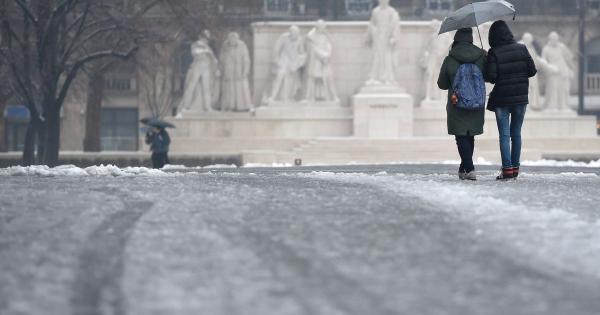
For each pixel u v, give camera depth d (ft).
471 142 132.05
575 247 61.77
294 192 103.86
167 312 41.81
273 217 78.59
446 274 52.16
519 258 57.57
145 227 71.31
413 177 140.67
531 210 83.61
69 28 366.43
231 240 64.64
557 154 368.89
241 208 85.76
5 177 143.02
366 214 80.79
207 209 84.94
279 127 386.93
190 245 62.03
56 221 75.87
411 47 398.42
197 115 390.01
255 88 396.98
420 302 44.34
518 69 132.36
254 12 464.24
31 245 62.08
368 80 391.65
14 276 50.75
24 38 362.33
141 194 101.60
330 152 365.40
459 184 120.47
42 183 123.95
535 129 401.29
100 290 46.75
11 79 389.80
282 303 43.65
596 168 233.35
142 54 412.16
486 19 134.92
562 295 46.57
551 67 406.00
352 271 52.85
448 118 131.54
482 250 60.59
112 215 80.48
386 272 52.65
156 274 51.49
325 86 391.65
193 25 380.17
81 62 364.38
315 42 392.68
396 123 384.06
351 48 397.60
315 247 61.77
